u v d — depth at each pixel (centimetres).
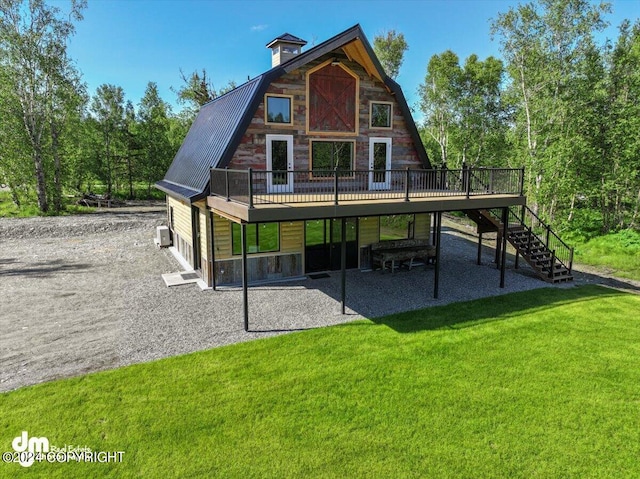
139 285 1260
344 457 527
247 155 1259
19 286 1253
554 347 843
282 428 581
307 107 1319
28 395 652
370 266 1486
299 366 756
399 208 1035
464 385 695
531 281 1359
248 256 1288
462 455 533
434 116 3309
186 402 640
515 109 2952
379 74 1370
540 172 2167
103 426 581
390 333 907
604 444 555
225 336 888
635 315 1034
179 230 1655
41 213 2745
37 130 2764
